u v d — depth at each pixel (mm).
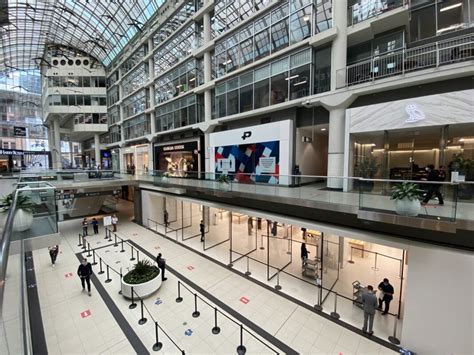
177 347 5387
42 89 39125
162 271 8430
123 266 9703
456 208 4391
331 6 9477
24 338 2309
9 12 24359
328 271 9008
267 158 12062
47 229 7004
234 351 5367
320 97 9625
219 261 10133
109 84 33594
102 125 33906
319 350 5348
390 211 5227
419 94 7668
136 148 27062
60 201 18906
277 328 6066
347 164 8727
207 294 7613
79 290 7895
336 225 6836
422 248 4965
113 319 6449
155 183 14672
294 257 10484
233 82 14117
